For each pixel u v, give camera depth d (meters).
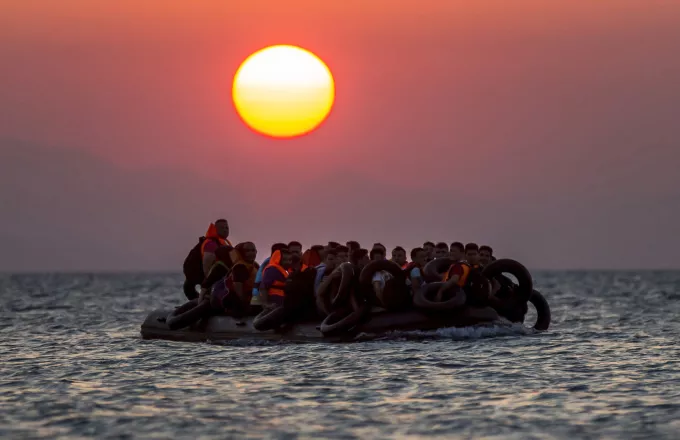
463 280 79.31
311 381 59.31
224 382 59.84
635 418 47.50
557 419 47.47
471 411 49.50
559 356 69.88
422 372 62.19
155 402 53.00
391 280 78.50
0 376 64.12
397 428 45.75
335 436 44.22
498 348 73.81
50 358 75.00
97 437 44.56
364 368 64.19
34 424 47.44
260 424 46.88
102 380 61.69
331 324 77.75
